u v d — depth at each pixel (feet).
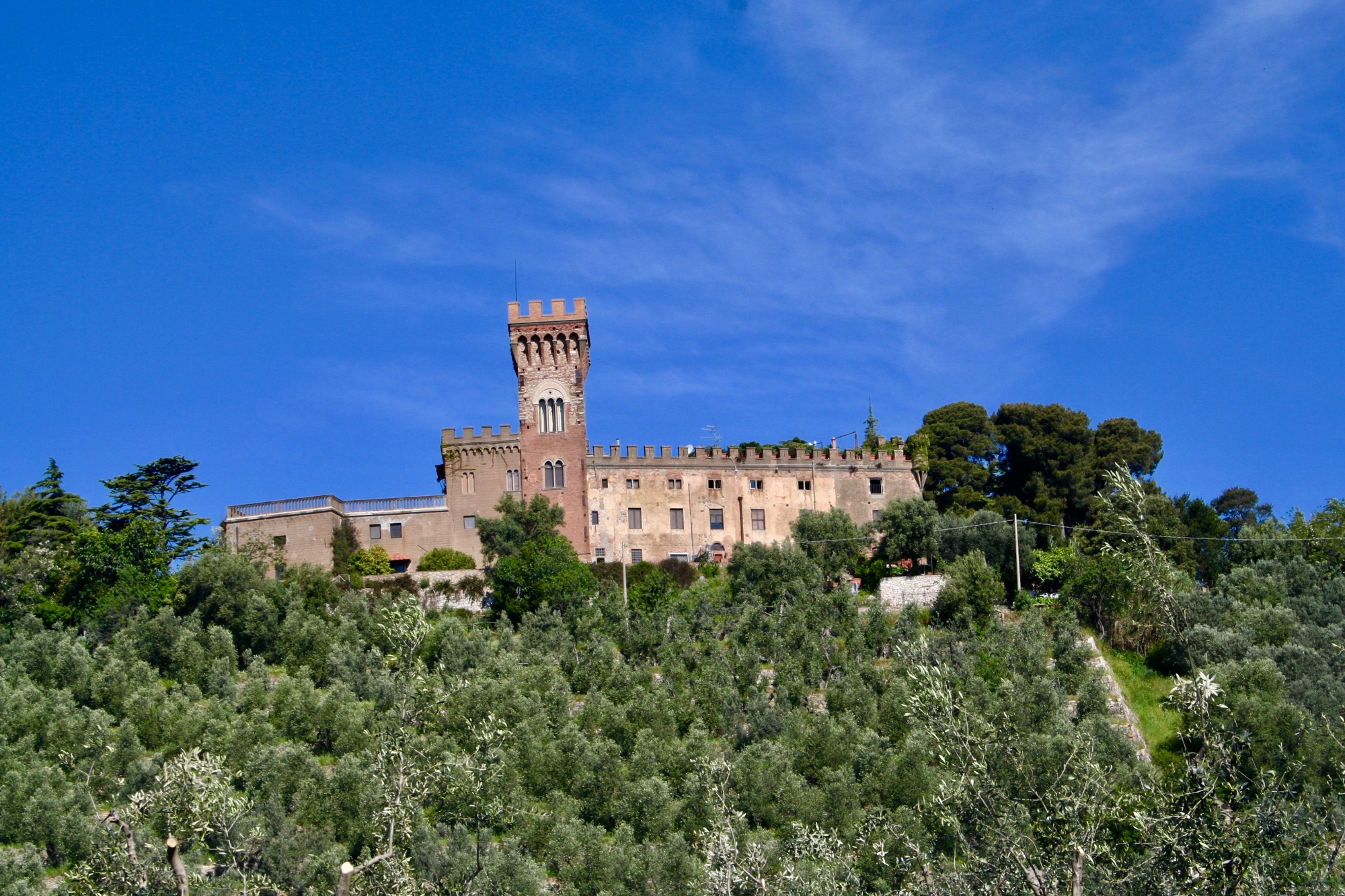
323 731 209.67
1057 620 255.29
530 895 148.36
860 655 251.80
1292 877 91.30
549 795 182.91
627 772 188.96
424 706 121.39
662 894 154.30
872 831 144.56
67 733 204.33
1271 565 278.26
